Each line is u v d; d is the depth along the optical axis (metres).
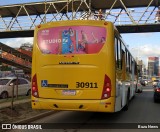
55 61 11.54
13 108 14.57
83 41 11.41
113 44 11.38
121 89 13.44
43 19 44.38
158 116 15.29
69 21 11.63
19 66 34.41
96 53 11.29
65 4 45.81
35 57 11.87
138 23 40.66
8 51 34.53
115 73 11.44
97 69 11.23
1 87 22.44
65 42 11.55
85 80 11.24
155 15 40.53
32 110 15.37
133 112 16.86
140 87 37.62
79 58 11.33
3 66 62.50
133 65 23.72
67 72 11.39
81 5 45.59
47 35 11.79
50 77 11.56
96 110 11.15
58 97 11.42
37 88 11.74
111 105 11.12
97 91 11.17
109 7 46.84
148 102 23.67
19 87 24.12
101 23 11.43
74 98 11.27
